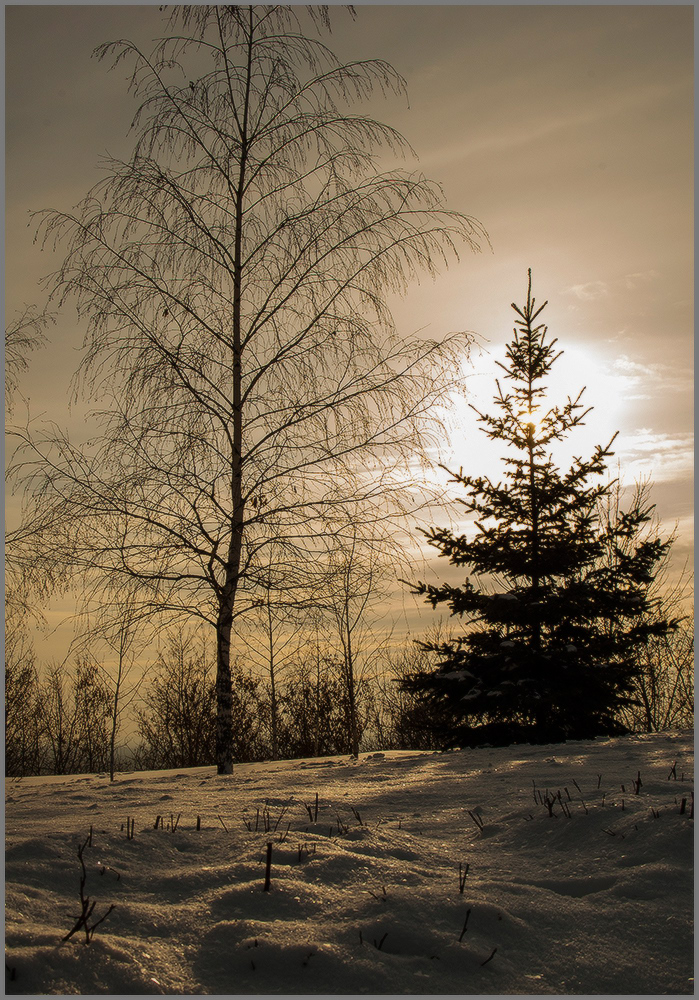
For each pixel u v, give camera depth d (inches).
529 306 468.8
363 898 116.1
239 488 427.2
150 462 403.9
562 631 457.1
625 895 124.0
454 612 465.7
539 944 108.0
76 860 134.1
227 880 126.2
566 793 191.8
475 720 467.5
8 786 356.5
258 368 430.9
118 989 91.4
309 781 278.1
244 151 442.0
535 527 457.4
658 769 231.6
